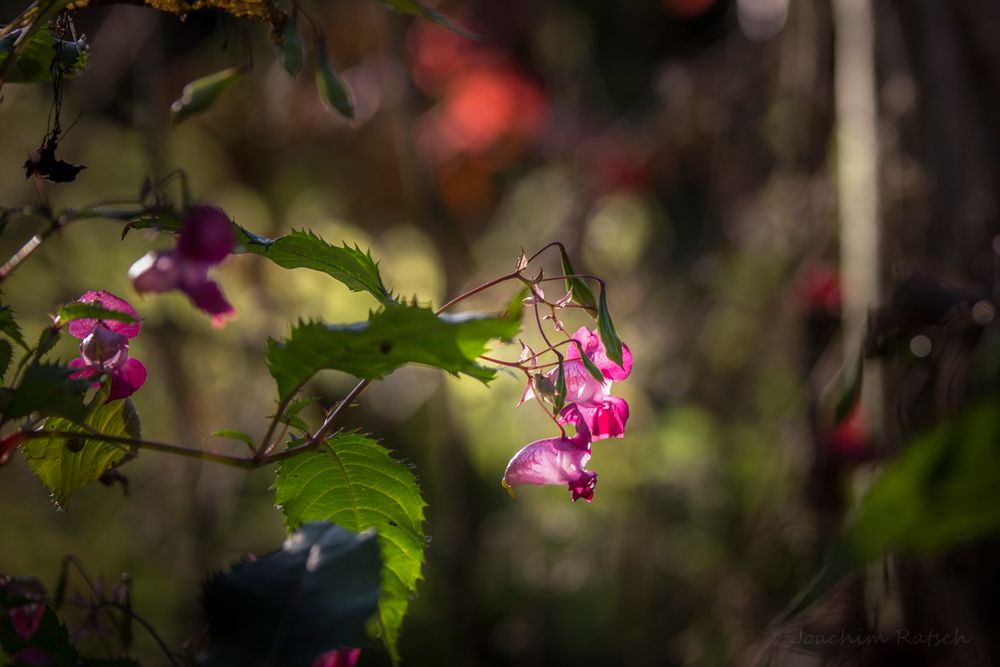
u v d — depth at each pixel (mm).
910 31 928
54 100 563
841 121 998
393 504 566
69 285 1458
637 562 1461
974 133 912
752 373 1431
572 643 1485
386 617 566
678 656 1379
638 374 1543
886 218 918
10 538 1480
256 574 495
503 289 1554
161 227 520
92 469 562
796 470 1088
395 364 501
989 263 870
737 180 1415
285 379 508
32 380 490
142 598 1442
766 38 1330
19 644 530
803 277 1220
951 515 395
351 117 547
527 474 557
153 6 554
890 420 881
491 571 1526
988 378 810
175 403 1434
